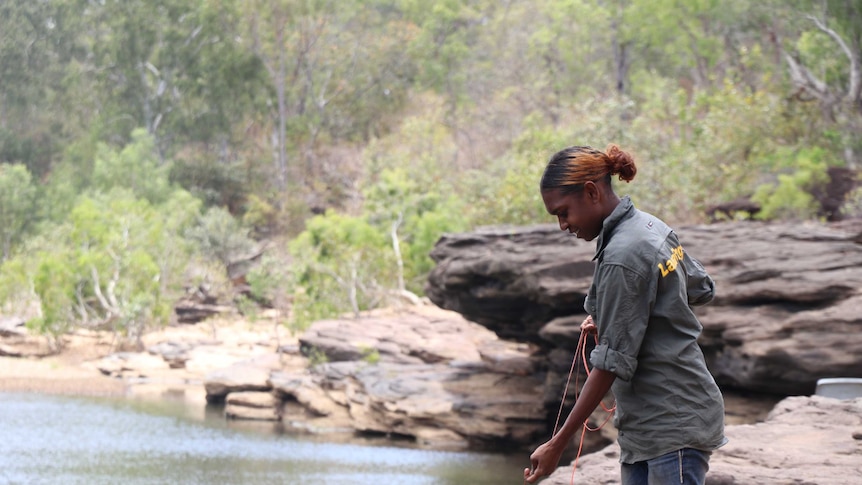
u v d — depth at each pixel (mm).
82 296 41250
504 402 18359
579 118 35750
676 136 34031
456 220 35594
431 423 18750
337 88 71000
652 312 3279
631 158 3447
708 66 48375
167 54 72188
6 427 19938
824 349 12344
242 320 43812
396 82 71125
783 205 21094
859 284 12922
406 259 35719
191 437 19234
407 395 19562
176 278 46250
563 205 3422
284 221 58844
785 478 5398
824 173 21609
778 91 30281
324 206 63375
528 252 17156
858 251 13727
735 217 22219
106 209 52156
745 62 36031
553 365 17016
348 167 65188
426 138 54844
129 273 39688
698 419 3270
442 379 20312
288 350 28156
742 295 13578
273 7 65812
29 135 80625
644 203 25969
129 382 30484
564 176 3398
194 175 64938
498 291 17562
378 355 23125
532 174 29625
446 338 23922
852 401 7578
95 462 15969
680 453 3266
